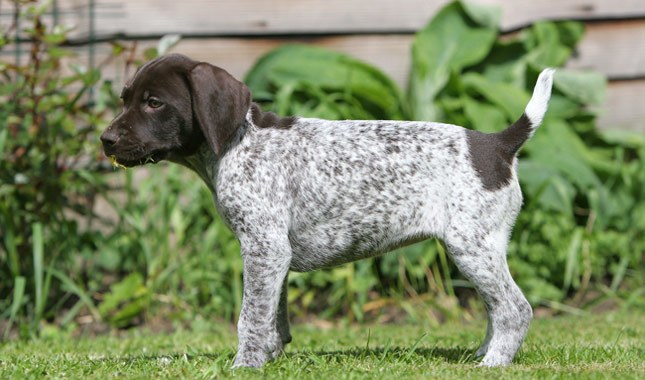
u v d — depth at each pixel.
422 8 13.04
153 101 7.16
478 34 12.81
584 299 12.00
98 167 11.80
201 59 12.73
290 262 7.34
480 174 7.09
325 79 12.37
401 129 7.34
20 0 10.22
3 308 10.80
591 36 13.36
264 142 7.28
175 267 11.30
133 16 12.51
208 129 6.92
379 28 13.00
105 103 11.25
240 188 7.17
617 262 12.56
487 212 7.06
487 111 12.10
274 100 12.27
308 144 7.31
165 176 11.87
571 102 12.98
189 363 7.09
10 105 10.62
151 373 6.75
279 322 7.63
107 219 11.80
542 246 11.81
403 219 7.24
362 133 7.34
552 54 13.09
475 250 7.03
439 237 7.16
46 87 10.59
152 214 11.69
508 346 7.09
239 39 12.80
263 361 7.02
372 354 7.43
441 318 11.46
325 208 7.25
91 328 10.88
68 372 6.88
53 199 10.96
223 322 11.27
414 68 12.58
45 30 10.59
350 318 11.46
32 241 11.02
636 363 7.28
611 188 12.53
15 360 7.58
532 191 11.84
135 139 7.13
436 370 6.77
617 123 13.38
